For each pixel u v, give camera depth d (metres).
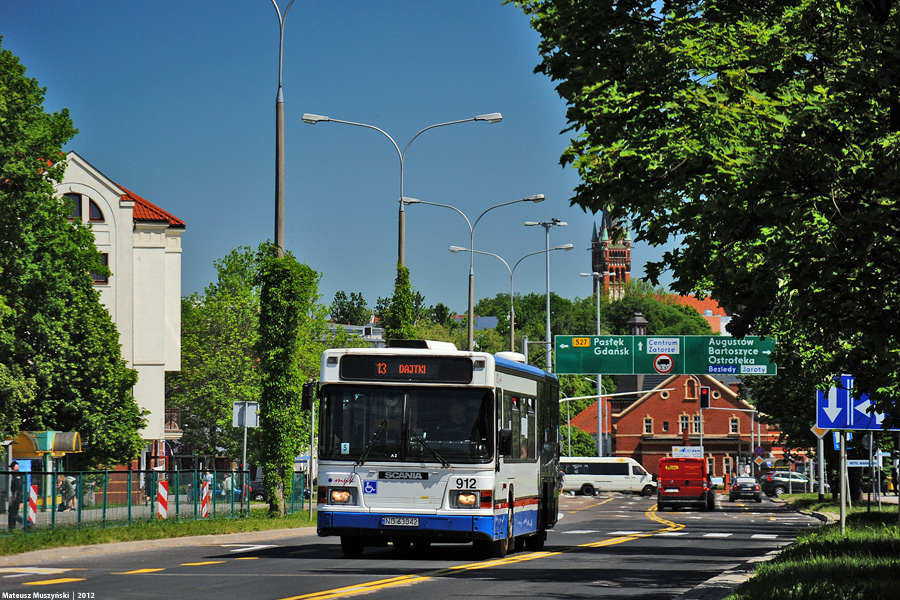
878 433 49.69
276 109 38.22
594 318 195.88
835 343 17.34
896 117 15.12
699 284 18.05
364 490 23.30
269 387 40.22
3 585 16.95
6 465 52.09
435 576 19.19
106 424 66.12
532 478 27.70
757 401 71.38
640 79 15.61
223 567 20.86
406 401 23.55
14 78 55.28
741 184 13.75
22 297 56.69
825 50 15.27
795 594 14.38
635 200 15.84
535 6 17.66
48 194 58.84
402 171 51.09
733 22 15.97
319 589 16.48
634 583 19.09
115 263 82.38
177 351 90.81
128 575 18.88
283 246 39.94
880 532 30.11
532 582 18.66
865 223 13.49
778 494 119.31
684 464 72.94
